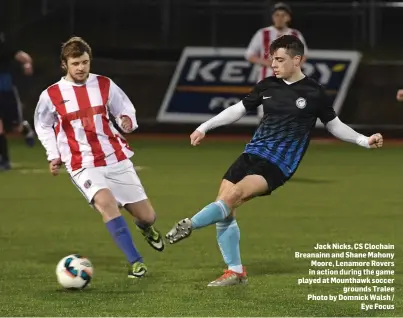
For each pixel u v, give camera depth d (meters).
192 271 19.44
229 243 17.83
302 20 55.78
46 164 42.09
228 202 16.72
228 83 53.53
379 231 24.64
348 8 55.34
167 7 56.25
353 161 43.94
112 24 57.66
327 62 52.91
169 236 16.20
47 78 53.09
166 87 54.09
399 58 54.34
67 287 17.36
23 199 31.05
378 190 33.41
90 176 18.45
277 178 17.28
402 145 51.06
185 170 39.53
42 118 18.80
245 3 55.47
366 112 52.50
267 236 23.88
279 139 17.55
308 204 29.89
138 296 16.97
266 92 17.78
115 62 53.66
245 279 18.00
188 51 53.88
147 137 53.88
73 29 56.94
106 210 18.34
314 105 17.61
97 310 15.87
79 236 24.02
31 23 57.00
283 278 18.66
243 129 55.12
